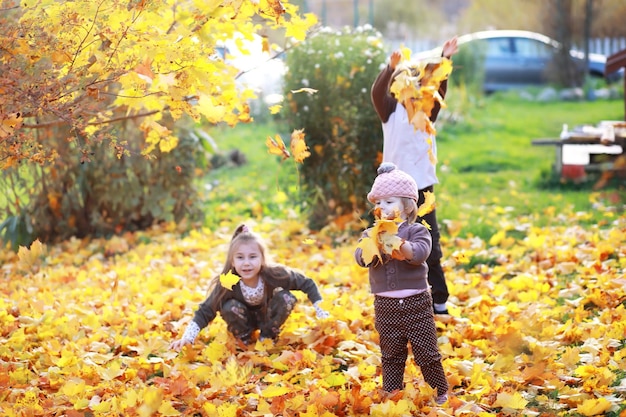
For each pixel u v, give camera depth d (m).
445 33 32.06
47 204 9.19
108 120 4.73
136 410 3.98
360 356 4.93
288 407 4.02
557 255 7.14
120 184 9.27
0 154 4.39
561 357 4.68
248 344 5.30
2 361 4.80
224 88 4.62
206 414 4.07
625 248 7.02
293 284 5.23
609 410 3.90
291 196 9.84
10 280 7.53
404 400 3.87
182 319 5.79
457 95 17.52
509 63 21.50
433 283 5.66
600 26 24.17
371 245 3.82
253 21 4.60
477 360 4.68
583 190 10.53
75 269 7.79
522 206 9.78
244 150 14.58
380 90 5.61
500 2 28.36
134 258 8.12
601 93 20.39
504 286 6.39
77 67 4.19
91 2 3.98
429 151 4.38
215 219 10.03
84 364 4.78
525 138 14.84
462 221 8.96
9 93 4.05
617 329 4.91
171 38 4.13
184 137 9.48
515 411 3.97
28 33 4.01
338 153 8.97
